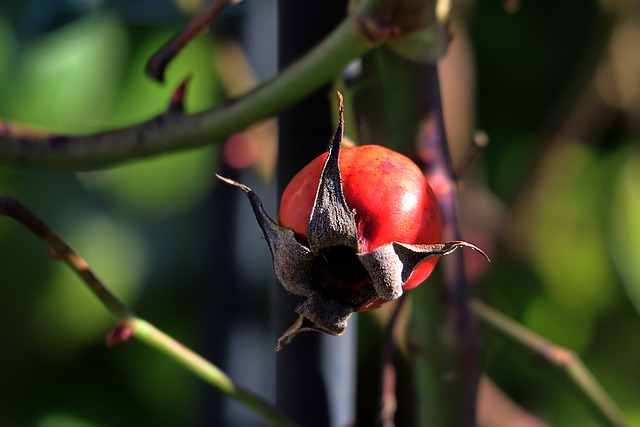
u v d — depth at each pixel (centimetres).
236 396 40
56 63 54
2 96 57
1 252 64
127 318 39
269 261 49
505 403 61
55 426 65
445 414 39
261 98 38
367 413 48
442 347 39
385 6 37
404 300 41
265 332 47
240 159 47
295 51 40
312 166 35
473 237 62
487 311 43
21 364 65
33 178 63
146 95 60
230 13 46
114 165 39
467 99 54
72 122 59
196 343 64
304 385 41
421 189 35
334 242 34
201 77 60
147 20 46
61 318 65
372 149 35
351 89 39
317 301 35
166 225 65
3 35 53
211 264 47
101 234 64
